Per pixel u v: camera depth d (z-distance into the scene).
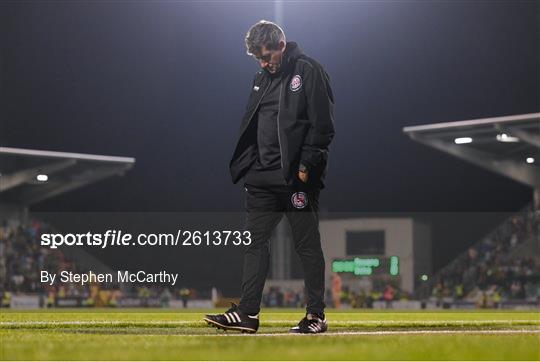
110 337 14.80
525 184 106.50
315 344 12.58
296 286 95.19
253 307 17.41
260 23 17.30
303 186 17.23
